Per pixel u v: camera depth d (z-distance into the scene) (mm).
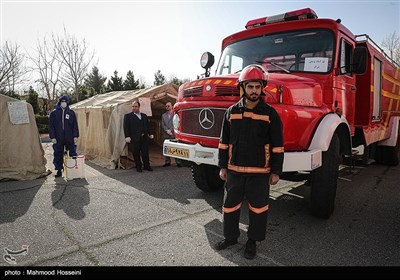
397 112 7906
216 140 3684
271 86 3363
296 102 3518
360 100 5297
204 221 3797
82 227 3578
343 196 4969
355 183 5914
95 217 3916
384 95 6406
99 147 8430
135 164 7625
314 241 3215
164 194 5031
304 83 3729
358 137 5336
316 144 3480
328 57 4078
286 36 4418
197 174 4875
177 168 7586
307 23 4273
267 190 2861
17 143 6297
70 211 4148
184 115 4121
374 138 5938
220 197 4863
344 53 4336
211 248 3045
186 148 3873
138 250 2994
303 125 3473
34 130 6559
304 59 4211
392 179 6270
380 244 3143
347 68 4340
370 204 4531
